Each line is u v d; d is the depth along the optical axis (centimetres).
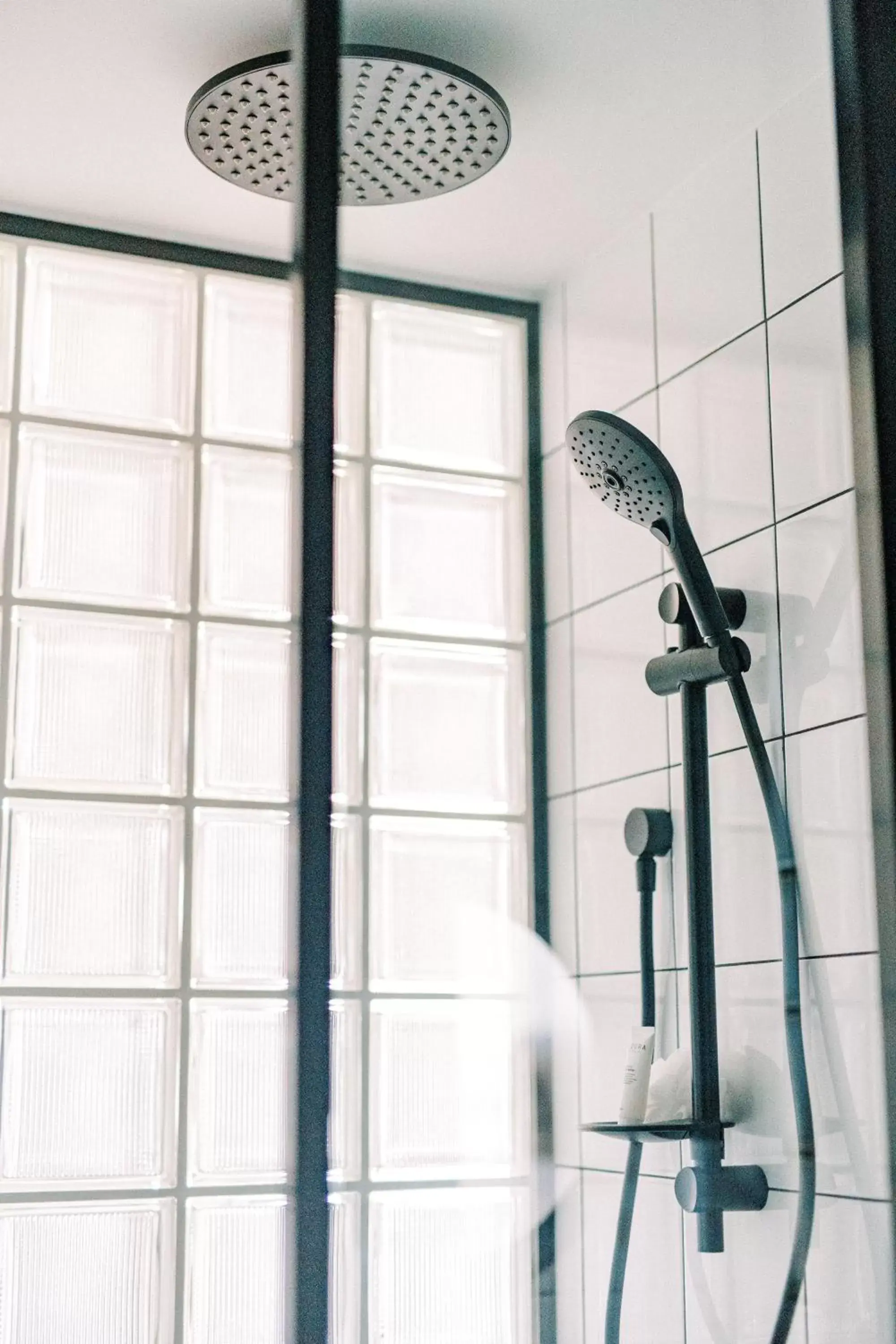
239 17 111
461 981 92
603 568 101
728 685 100
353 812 93
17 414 138
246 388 146
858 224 104
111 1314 129
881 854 98
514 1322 89
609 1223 91
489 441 101
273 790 142
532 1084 92
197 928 137
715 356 104
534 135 104
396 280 100
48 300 140
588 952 95
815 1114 95
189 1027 136
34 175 125
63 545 139
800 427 104
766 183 106
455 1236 88
